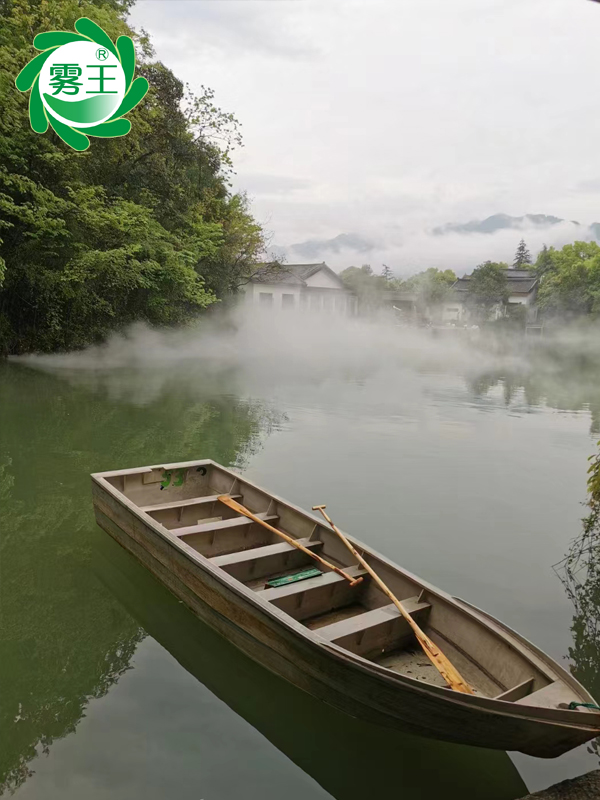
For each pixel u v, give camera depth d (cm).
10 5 1578
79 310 1908
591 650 424
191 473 634
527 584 519
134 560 532
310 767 329
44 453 894
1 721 358
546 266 5450
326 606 433
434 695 295
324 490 745
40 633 445
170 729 353
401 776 326
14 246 1691
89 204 1712
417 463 880
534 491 764
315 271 3941
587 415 1320
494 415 1291
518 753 342
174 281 1986
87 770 322
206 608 425
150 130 1908
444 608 388
